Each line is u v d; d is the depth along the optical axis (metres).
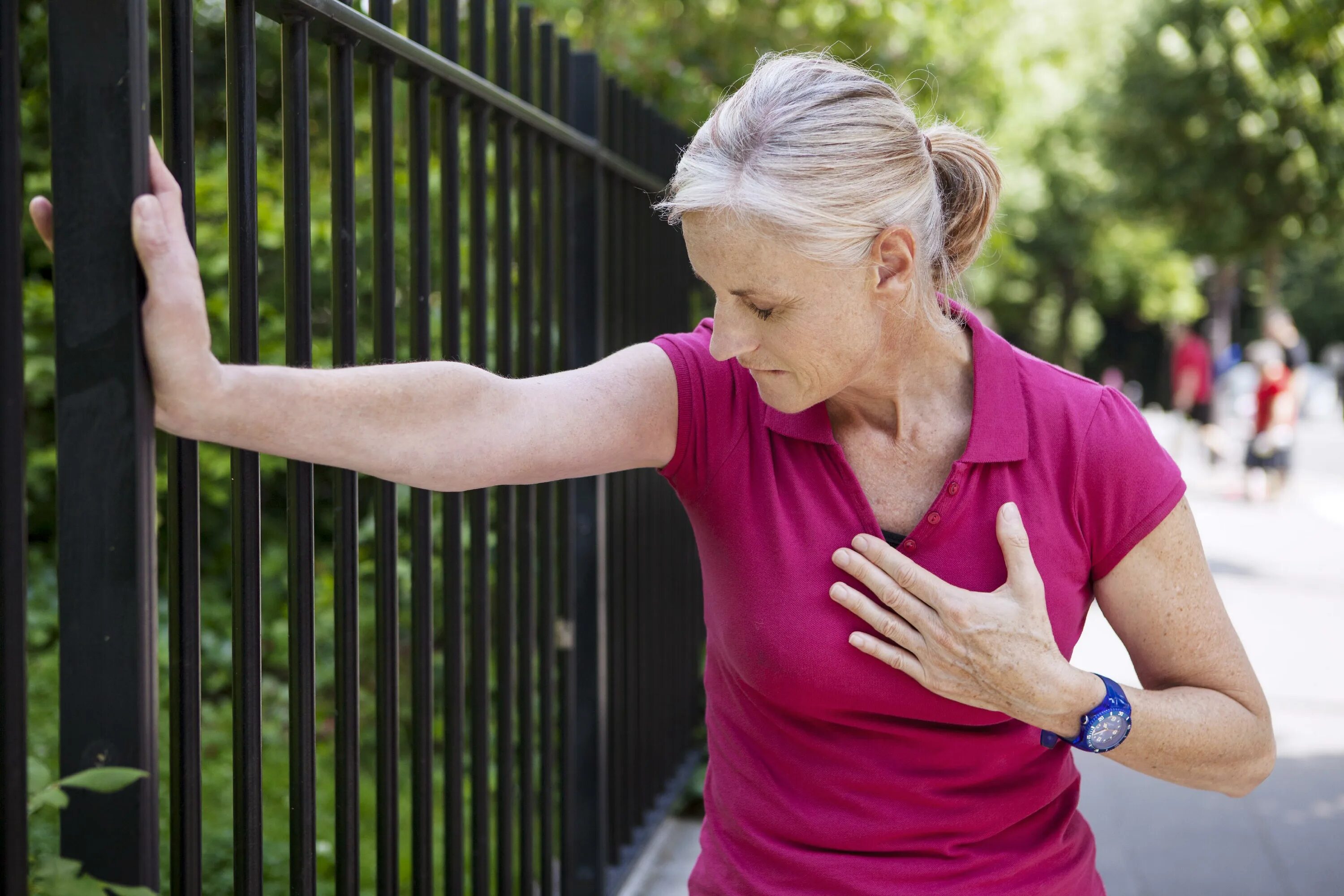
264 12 1.38
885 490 1.39
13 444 0.97
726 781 1.46
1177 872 3.65
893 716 1.36
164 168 1.03
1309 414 32.22
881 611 1.31
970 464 1.34
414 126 1.80
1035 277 29.02
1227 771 1.42
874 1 5.25
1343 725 5.07
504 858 2.23
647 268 3.27
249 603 1.35
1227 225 14.95
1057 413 1.36
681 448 1.40
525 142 2.30
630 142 3.10
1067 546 1.35
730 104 1.24
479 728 2.10
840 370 1.26
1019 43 7.16
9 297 0.97
